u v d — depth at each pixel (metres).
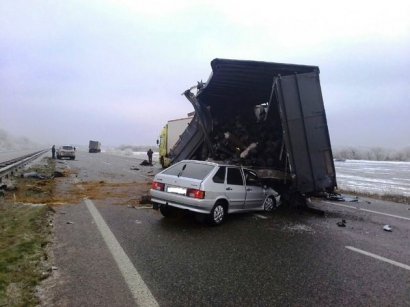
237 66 10.35
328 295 4.71
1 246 6.07
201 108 14.15
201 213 8.36
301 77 10.55
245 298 4.52
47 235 7.04
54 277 4.93
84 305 4.13
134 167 31.33
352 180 33.72
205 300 4.42
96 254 6.03
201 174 8.78
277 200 11.35
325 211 11.66
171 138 29.78
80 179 18.61
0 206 9.63
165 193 8.84
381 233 8.63
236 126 14.19
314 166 10.62
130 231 7.79
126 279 4.98
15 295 4.23
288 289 4.87
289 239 7.61
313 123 10.64
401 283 5.24
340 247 7.13
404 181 34.09
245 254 6.39
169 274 5.25
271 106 12.02
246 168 10.32
